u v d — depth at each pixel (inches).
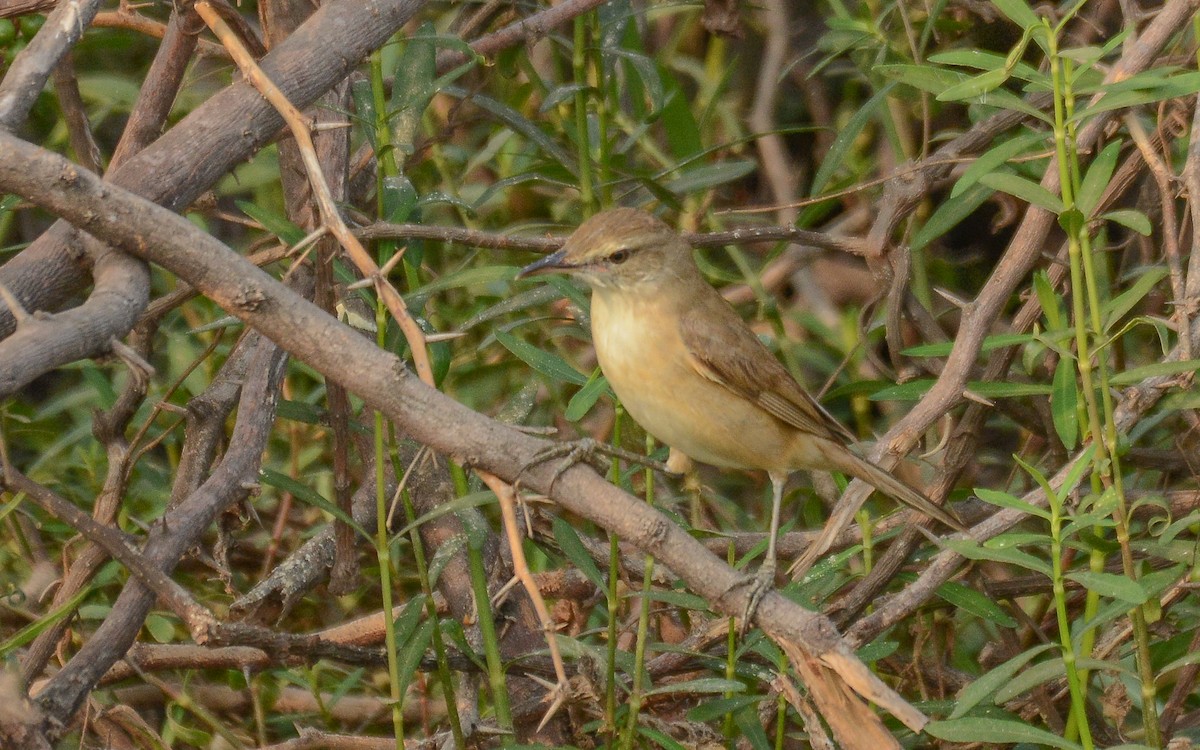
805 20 641.0
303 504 526.0
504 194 577.3
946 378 366.9
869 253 441.1
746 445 390.3
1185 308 348.5
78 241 291.7
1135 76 316.5
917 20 523.2
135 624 307.7
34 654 347.6
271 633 320.5
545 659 394.0
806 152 642.8
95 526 298.8
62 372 577.3
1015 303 587.8
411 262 360.8
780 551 436.5
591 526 506.9
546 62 605.0
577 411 353.7
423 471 413.7
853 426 590.6
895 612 358.6
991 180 318.0
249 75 283.1
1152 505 401.4
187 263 254.7
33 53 288.4
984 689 276.7
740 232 429.7
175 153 299.1
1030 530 423.8
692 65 600.7
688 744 347.6
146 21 397.4
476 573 341.1
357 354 261.1
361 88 378.9
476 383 525.0
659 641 431.2
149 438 501.7
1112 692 363.3
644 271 379.2
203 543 494.9
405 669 319.6
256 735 470.9
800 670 268.2
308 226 370.3
